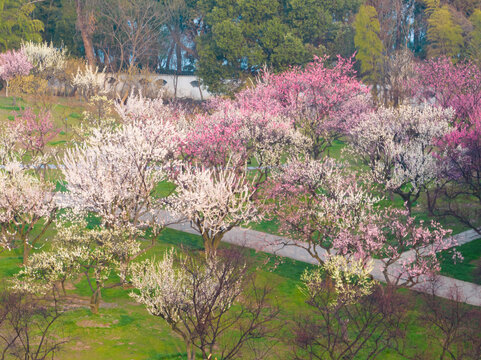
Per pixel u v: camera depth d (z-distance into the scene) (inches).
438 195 1925.4
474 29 3700.8
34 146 2142.0
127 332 1063.0
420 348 1074.1
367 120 2094.0
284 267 1478.8
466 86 2714.1
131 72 3848.4
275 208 1510.8
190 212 1338.6
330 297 1255.5
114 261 1155.3
